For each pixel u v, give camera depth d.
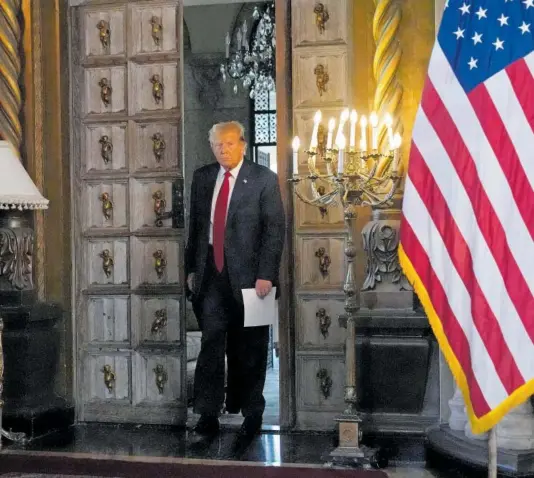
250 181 5.39
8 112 5.72
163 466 4.72
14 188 4.89
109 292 6.00
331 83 5.50
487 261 3.69
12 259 5.62
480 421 3.68
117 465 4.76
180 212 5.90
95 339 6.03
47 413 5.63
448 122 3.83
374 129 4.42
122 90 5.99
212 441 5.29
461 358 3.78
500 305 3.68
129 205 5.97
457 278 3.79
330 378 5.55
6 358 5.52
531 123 3.72
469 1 3.86
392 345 5.05
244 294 5.21
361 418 4.91
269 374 8.26
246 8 11.49
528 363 3.65
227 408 5.57
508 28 3.78
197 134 11.77
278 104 5.62
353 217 4.46
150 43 5.95
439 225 3.84
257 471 4.57
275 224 5.28
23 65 5.82
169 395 5.90
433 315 3.82
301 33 5.55
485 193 3.72
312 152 4.50
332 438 5.32
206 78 11.81
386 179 4.50
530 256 3.67
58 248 5.90
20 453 5.03
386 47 5.21
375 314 5.07
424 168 3.87
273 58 10.62
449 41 3.88
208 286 5.41
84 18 6.03
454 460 4.47
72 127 6.02
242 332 5.41
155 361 5.93
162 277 5.93
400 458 4.83
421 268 3.85
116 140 6.00
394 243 5.11
